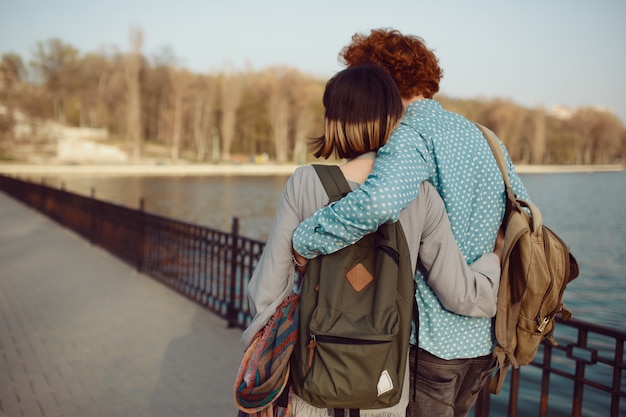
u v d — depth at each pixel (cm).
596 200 3691
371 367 128
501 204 159
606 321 815
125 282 717
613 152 13088
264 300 147
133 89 7875
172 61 9531
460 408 164
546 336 169
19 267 816
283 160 9081
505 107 10100
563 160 12338
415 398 152
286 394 146
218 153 9712
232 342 470
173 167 7244
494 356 155
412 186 133
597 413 440
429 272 144
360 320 132
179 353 438
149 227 767
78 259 895
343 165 150
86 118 9950
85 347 450
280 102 9144
